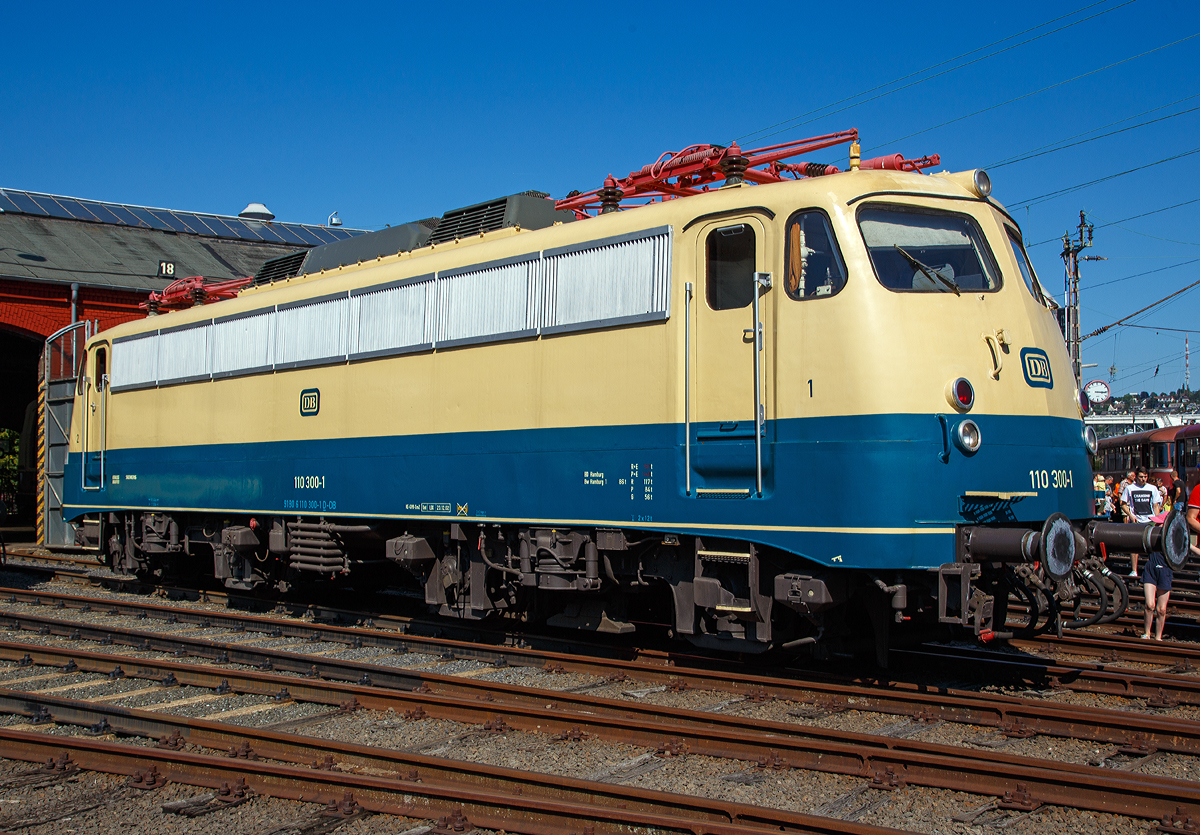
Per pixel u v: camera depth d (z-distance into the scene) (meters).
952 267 7.27
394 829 4.81
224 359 12.11
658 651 8.72
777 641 7.51
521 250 8.92
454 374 9.31
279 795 5.23
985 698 6.93
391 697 6.98
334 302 10.69
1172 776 5.52
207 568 14.70
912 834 4.30
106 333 14.53
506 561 9.02
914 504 6.58
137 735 6.49
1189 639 10.20
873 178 7.19
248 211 38.97
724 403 7.40
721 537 7.30
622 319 7.98
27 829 4.98
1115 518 18.72
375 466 10.03
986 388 6.98
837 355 6.80
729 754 5.77
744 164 8.31
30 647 9.09
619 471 7.94
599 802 4.94
